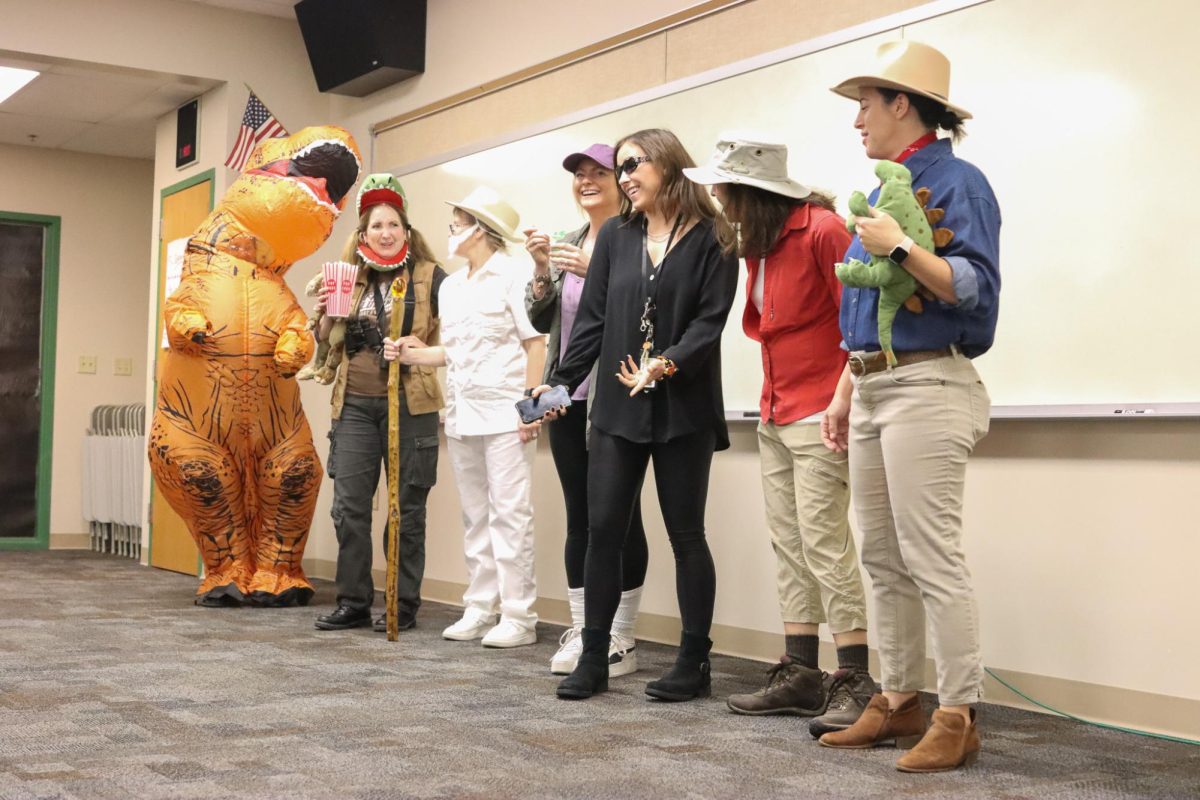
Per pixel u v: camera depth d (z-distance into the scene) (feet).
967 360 8.68
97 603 17.94
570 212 17.13
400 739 9.20
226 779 7.91
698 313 10.72
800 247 10.19
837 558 10.06
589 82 16.92
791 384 10.34
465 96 19.35
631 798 7.64
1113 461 10.93
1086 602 11.07
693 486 10.77
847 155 13.26
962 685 8.63
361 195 15.67
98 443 28.19
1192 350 10.36
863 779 8.25
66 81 22.85
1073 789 8.21
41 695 10.71
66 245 29.60
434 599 19.89
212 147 22.97
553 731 9.58
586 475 12.80
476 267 14.53
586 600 11.14
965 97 12.14
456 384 14.49
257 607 17.89
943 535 8.55
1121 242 10.89
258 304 17.95
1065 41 11.35
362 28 20.29
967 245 8.39
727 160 10.25
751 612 14.33
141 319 30.40
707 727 9.84
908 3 12.74
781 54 13.98
